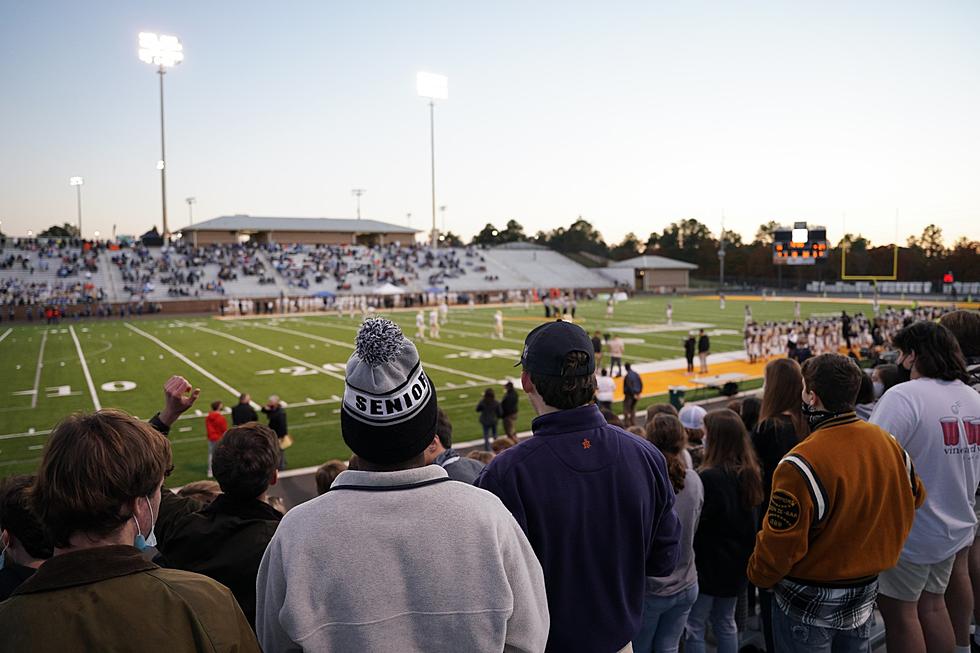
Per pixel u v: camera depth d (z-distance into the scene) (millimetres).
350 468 1802
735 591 3662
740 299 65312
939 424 3047
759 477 3602
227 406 16484
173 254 59969
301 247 68188
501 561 1542
